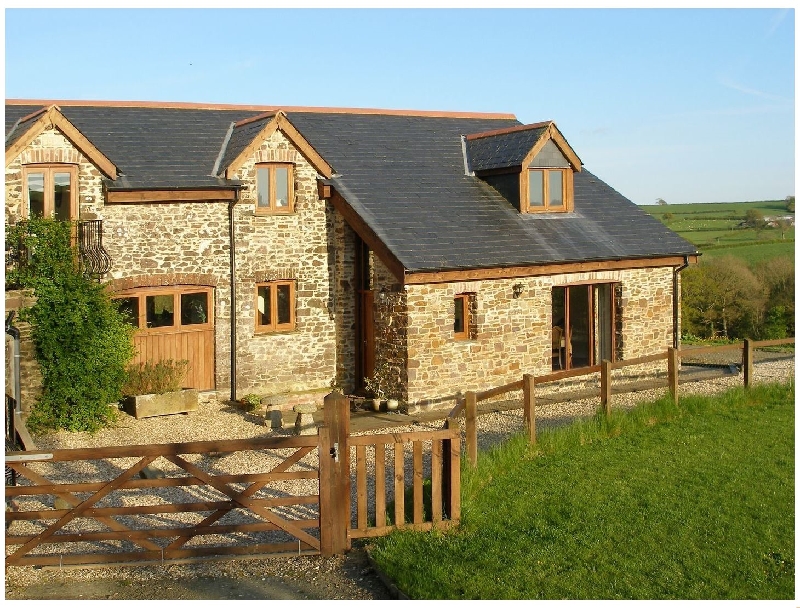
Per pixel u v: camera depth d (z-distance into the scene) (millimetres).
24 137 16875
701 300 32125
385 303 18375
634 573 9117
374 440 9898
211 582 8961
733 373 21562
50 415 15812
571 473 12398
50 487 9094
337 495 9648
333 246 20172
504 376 19203
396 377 18188
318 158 19781
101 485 9172
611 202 22875
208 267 18859
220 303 19016
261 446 9414
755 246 41719
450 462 10234
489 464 12320
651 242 21453
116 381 16734
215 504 9438
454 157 22469
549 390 19875
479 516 10484
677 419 15664
